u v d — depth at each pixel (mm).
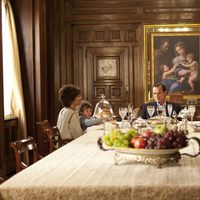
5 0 7031
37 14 7449
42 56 7598
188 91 9172
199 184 2236
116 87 9398
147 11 9203
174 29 9156
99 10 9289
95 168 2672
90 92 9422
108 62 9383
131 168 2641
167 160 2643
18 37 7461
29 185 2305
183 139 2629
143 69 9273
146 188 2229
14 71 7184
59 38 9250
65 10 9305
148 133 2732
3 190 2293
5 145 6699
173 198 2213
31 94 7469
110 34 9344
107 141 2766
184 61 9164
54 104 9156
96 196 2258
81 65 9383
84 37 9367
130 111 5293
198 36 9125
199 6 9094
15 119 7098
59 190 2275
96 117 5477
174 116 4977
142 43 9258
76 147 3514
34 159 3381
